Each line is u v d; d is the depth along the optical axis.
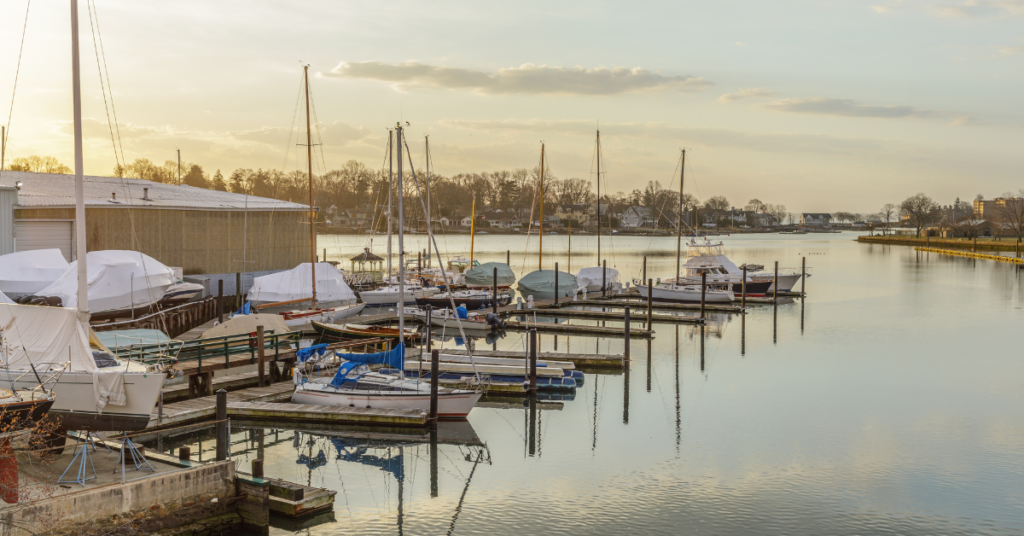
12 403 14.45
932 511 17.41
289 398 26.55
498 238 171.12
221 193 62.81
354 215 173.62
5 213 40.56
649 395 28.86
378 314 46.53
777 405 27.20
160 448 21.73
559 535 16.27
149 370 17.77
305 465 20.83
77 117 17.88
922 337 42.56
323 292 46.06
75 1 17.88
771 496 18.38
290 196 149.00
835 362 35.31
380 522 16.98
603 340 42.25
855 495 18.39
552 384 29.47
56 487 14.16
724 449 22.12
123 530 14.27
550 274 60.12
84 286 17.53
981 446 22.14
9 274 35.69
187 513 15.30
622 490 18.86
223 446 16.41
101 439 18.06
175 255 48.84
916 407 26.80
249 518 16.06
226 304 45.50
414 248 122.94
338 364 28.12
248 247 53.09
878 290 68.25
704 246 62.12
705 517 17.17
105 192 51.97
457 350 35.50
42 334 17.31
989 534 16.19
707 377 32.09
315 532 16.34
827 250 141.62
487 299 51.69
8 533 12.88
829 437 23.17
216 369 28.58
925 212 194.25
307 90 43.12
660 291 57.38
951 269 93.75
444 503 18.11
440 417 24.62
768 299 59.31
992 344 40.12
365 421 23.84
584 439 23.23
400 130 27.34
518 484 19.39
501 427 24.56
